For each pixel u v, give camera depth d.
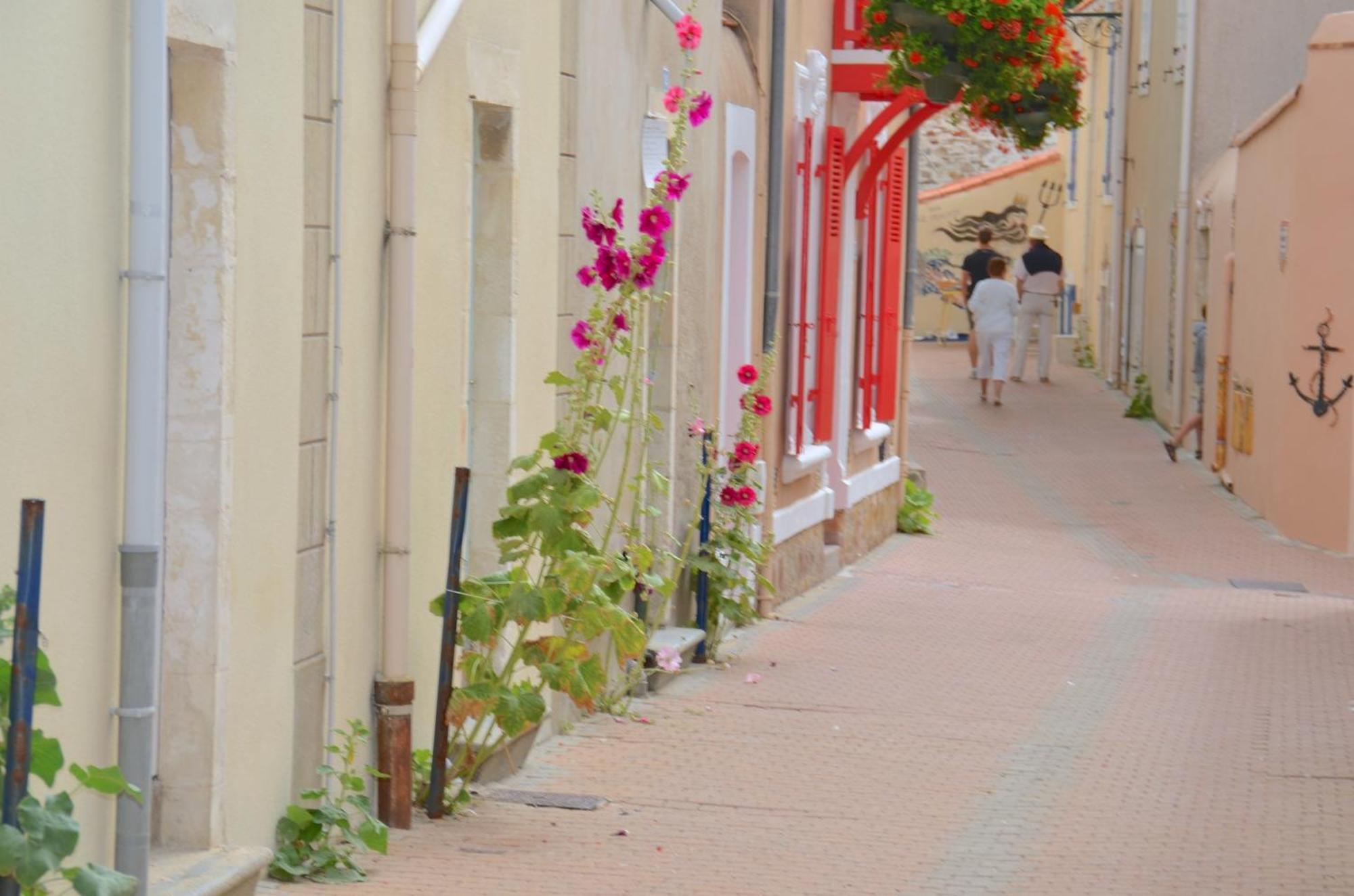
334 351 7.55
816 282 16.94
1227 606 16.83
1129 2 37.59
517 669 9.55
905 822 8.66
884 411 20.30
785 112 15.79
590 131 10.66
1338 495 21.39
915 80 14.70
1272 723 11.34
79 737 5.80
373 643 8.13
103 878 4.88
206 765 6.63
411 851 7.73
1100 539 22.02
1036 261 38.41
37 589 4.71
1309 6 26.31
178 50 6.39
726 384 14.42
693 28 9.25
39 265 5.46
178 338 6.52
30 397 5.44
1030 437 30.91
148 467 5.91
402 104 7.96
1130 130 37.56
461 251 8.89
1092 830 8.60
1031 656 13.70
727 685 12.16
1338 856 8.20
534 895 7.14
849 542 19.06
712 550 13.01
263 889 6.99
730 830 8.38
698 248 13.13
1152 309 34.09
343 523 7.77
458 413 8.98
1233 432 25.69
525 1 9.49
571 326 10.49
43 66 5.45
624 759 9.80
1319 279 21.69
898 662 13.30
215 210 6.50
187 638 6.60
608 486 11.23
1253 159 24.62
